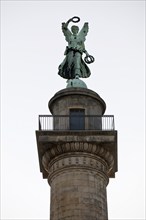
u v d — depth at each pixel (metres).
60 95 45.66
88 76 49.50
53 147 42.88
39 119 43.72
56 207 40.94
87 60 49.69
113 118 43.94
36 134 42.69
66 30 50.53
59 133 42.69
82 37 50.31
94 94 45.94
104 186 42.69
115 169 46.25
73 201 40.59
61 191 41.31
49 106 46.88
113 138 42.53
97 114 45.47
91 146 42.56
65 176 41.91
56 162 42.97
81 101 45.47
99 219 40.28
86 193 41.00
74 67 48.88
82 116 44.31
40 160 44.91
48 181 44.09
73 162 42.19
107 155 43.38
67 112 44.94
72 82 47.34
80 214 39.94
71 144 42.44
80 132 42.66
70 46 49.50
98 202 41.03
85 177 41.78
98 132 42.78
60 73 49.12
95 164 42.62
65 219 39.91
